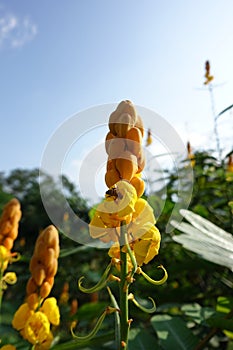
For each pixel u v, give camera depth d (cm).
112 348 54
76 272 154
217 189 103
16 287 135
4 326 81
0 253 54
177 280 95
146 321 72
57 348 50
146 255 24
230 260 41
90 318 77
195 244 43
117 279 24
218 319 45
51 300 38
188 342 52
